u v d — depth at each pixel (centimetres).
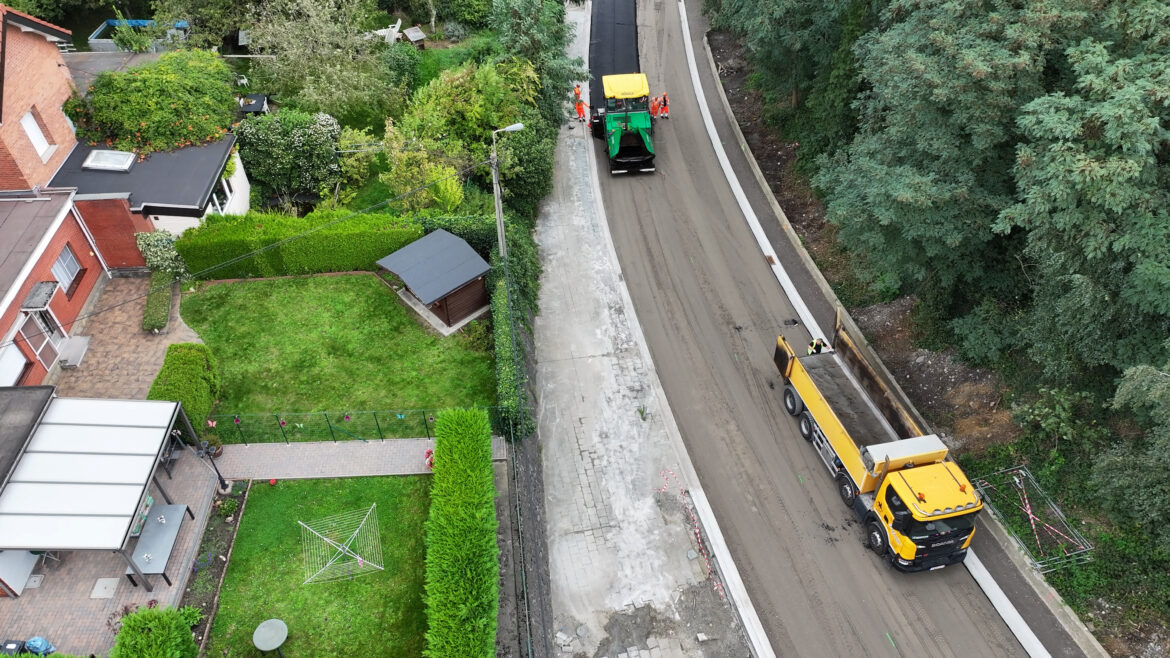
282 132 3198
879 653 1947
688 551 2194
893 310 2922
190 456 2284
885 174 2320
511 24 3662
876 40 2723
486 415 2253
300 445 2355
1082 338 2050
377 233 2903
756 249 3328
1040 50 2006
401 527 2136
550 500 2333
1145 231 1794
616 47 4469
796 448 2480
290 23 3503
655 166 3853
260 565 2036
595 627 2011
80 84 3138
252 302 2848
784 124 4009
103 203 2662
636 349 2859
